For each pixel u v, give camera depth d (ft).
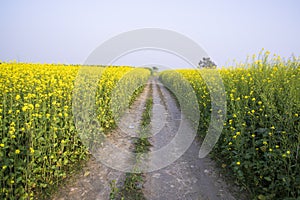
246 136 12.10
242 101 14.60
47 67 31.14
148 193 10.96
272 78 13.96
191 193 11.02
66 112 13.78
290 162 9.30
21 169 9.29
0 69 24.29
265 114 12.50
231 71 22.20
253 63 17.97
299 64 15.98
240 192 10.84
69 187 11.17
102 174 12.63
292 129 10.55
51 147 11.94
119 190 11.06
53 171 11.65
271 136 10.88
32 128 10.61
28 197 9.61
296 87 12.07
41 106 13.53
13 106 12.26
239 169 11.41
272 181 9.80
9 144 10.28
